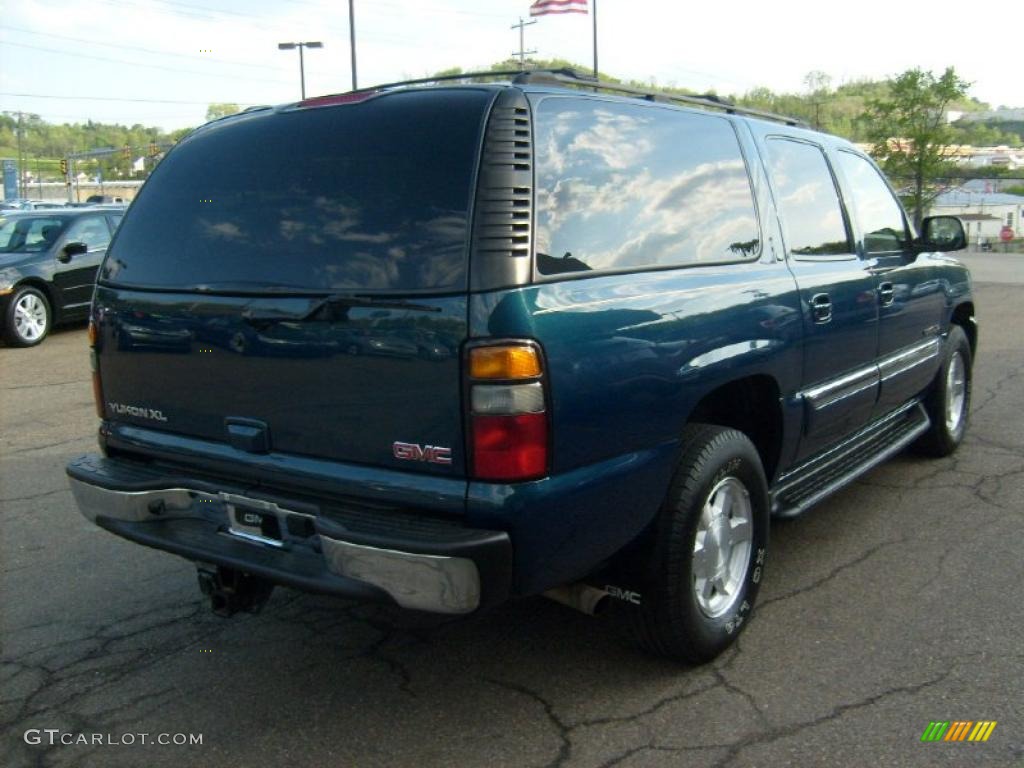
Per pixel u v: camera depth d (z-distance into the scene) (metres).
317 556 2.98
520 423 2.67
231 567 3.08
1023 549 4.59
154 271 3.38
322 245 2.97
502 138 2.82
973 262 32.31
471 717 3.21
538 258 2.81
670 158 3.48
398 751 3.02
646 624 3.34
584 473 2.88
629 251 3.16
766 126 4.23
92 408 8.20
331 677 3.51
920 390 5.62
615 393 2.95
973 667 3.45
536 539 2.76
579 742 3.04
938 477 5.77
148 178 3.58
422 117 2.96
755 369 3.60
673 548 3.24
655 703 3.27
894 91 38.84
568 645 3.72
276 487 3.11
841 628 3.79
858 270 4.55
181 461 3.35
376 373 2.82
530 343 2.69
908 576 4.29
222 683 3.48
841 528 4.93
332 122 3.13
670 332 3.17
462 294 2.69
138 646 3.78
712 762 2.92
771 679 3.40
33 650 3.75
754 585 3.71
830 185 4.64
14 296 11.48
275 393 3.04
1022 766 2.86
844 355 4.37
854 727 3.08
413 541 2.67
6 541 4.98
